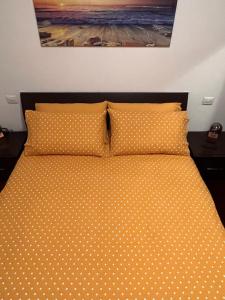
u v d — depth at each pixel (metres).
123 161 2.06
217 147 2.40
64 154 2.13
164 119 2.10
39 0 1.93
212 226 1.53
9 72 2.28
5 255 1.36
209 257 1.35
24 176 1.90
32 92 2.38
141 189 1.78
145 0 1.94
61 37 2.11
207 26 2.09
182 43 2.17
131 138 2.08
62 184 1.82
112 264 1.32
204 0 1.96
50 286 1.22
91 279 1.25
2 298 1.18
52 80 2.34
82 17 2.01
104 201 1.69
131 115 2.12
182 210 1.63
